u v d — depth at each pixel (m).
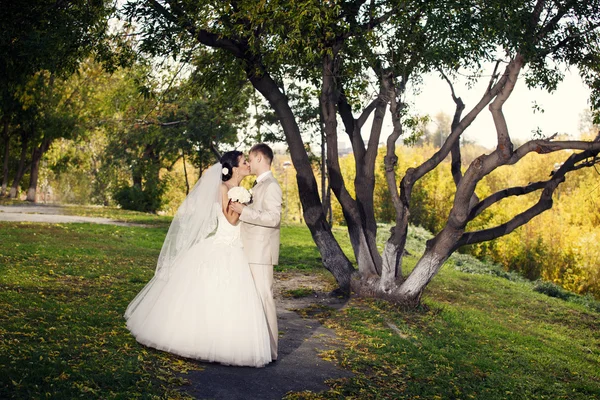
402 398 6.05
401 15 10.35
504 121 10.04
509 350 9.68
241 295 6.03
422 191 45.66
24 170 43.69
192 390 5.14
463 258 25.66
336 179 12.35
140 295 6.64
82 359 5.40
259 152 6.41
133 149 36.84
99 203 49.25
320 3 9.48
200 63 13.23
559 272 32.19
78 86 37.38
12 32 11.68
